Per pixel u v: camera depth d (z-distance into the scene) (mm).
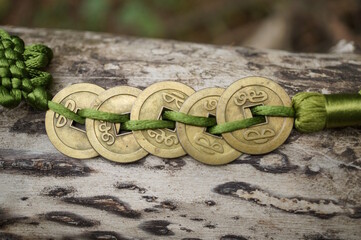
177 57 176
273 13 323
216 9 335
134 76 169
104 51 179
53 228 161
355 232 156
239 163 154
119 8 333
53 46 181
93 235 163
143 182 155
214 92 158
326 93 165
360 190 153
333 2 310
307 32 315
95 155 155
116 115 156
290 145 156
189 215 156
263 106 154
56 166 155
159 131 156
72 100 159
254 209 155
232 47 186
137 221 158
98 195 155
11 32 188
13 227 161
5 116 159
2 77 155
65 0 331
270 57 179
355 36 299
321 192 153
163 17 334
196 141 154
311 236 157
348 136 156
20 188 155
